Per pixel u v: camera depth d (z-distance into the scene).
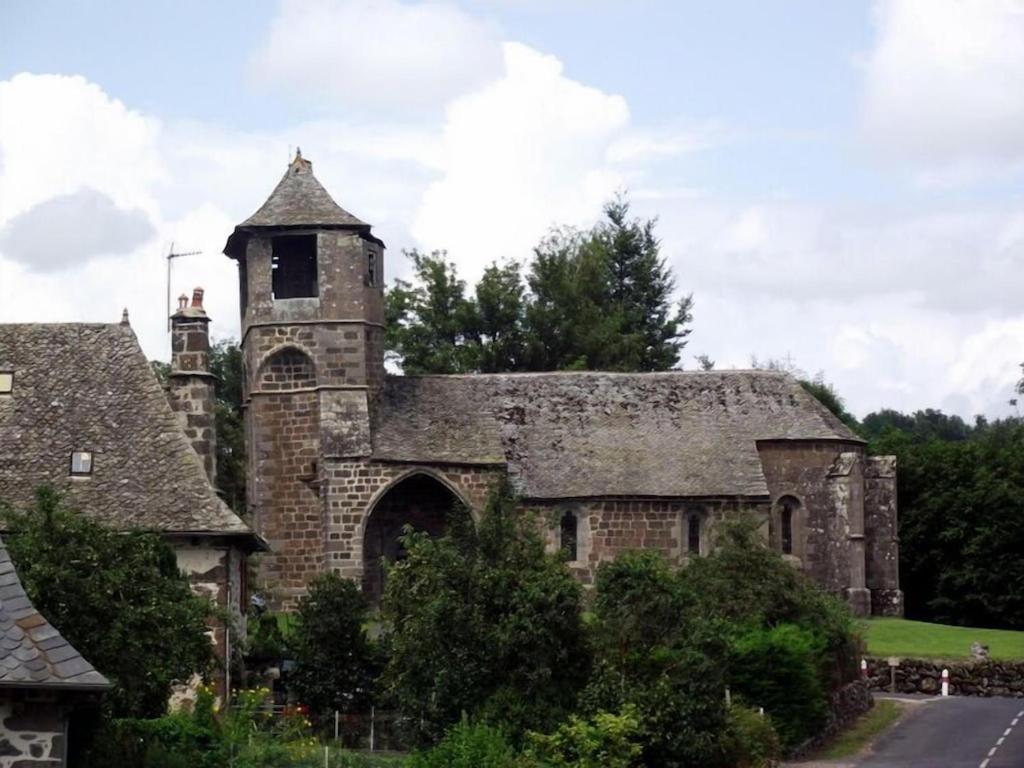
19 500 44.41
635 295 112.06
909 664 61.47
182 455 45.81
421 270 97.94
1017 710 55.41
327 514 67.69
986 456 87.69
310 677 46.53
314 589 48.47
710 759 39.38
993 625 84.75
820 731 47.47
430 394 70.94
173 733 36.12
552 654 41.12
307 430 69.06
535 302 101.25
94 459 45.62
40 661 24.56
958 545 85.44
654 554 46.22
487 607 41.88
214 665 40.91
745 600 50.06
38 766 24.98
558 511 66.88
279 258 71.62
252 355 69.56
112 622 34.72
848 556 70.56
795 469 71.00
